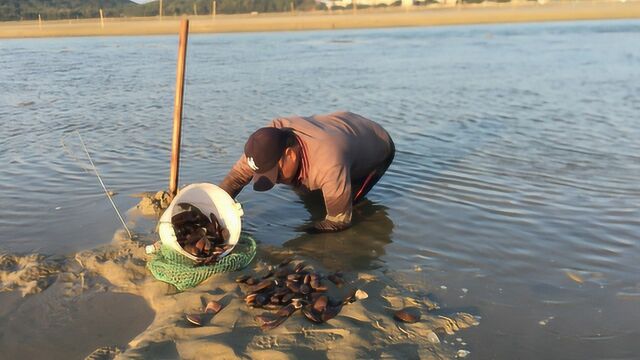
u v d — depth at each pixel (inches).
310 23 2177.7
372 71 689.0
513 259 188.4
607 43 1019.9
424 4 4409.5
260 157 181.3
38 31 2026.3
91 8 4881.9
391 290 162.9
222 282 162.1
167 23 2493.8
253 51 1031.6
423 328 142.7
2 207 233.8
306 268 171.2
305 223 219.8
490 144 338.6
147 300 160.2
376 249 196.4
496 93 512.4
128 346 136.3
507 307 157.1
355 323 141.5
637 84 537.6
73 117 426.0
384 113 431.8
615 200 241.1
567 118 405.1
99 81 635.5
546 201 241.9
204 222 178.1
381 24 2036.2
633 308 156.5
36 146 336.8
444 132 370.0
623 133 357.4
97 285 168.4
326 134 197.6
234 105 469.7
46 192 253.0
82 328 147.1
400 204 240.4
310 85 576.7
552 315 153.2
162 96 522.0
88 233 206.1
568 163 296.5
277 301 147.0
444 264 184.9
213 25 2199.8
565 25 1708.9
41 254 187.3
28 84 612.7
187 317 142.7
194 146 334.0
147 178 272.4
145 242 193.0
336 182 194.4
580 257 189.2
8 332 145.1
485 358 133.0
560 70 657.6
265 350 129.0
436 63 765.3
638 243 199.2
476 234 208.8
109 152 322.0
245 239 191.3
